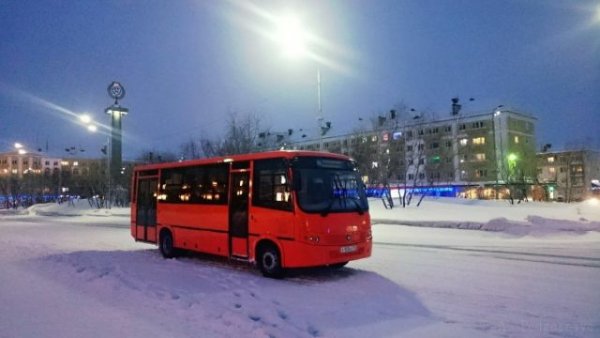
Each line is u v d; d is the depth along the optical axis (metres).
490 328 7.45
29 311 8.29
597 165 63.78
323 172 11.74
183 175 15.03
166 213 15.63
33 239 22.47
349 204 11.79
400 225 24.67
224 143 44.25
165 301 8.84
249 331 7.07
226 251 13.02
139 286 10.11
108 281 10.81
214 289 10.07
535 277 11.13
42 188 84.06
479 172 66.62
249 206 12.30
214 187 13.64
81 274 11.92
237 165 12.93
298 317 8.04
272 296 9.64
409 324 7.70
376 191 39.12
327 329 7.45
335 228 11.26
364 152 37.56
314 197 11.35
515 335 7.09
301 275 11.87
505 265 12.73
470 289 10.07
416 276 11.54
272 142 48.09
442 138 46.12
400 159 37.53
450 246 16.89
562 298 9.19
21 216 53.41
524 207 32.00
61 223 36.53
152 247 18.89
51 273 12.28
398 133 36.84
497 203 37.41
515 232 20.66
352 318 8.05
